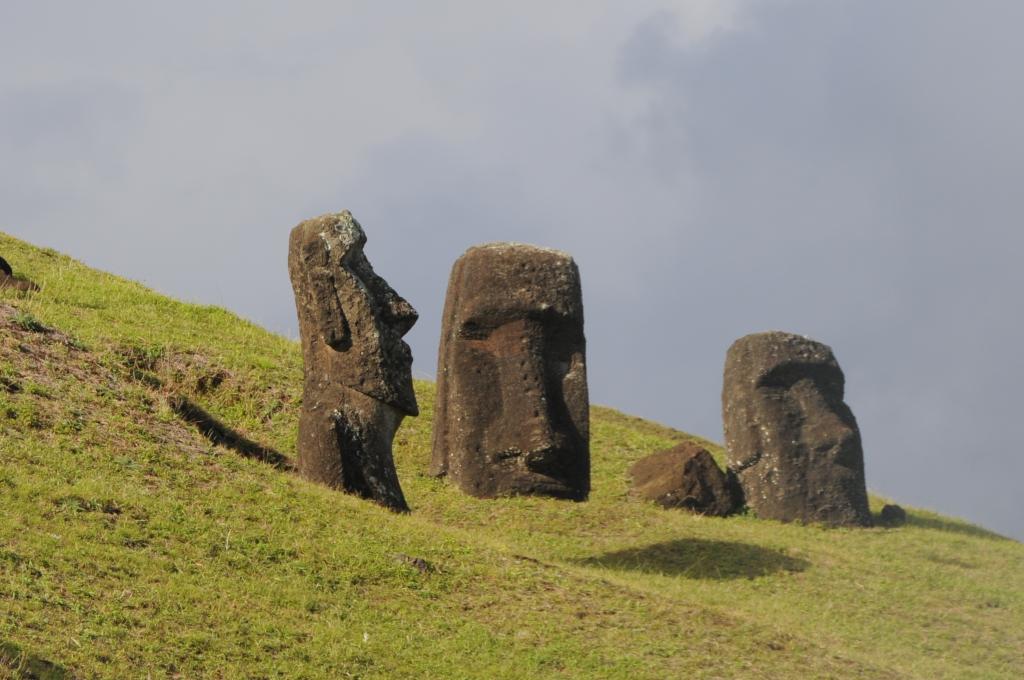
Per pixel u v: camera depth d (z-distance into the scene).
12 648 29.22
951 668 45.81
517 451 61.69
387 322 50.81
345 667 33.56
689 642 39.62
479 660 35.75
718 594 50.66
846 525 70.06
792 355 72.81
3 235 81.19
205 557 37.22
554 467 61.97
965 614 54.00
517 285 63.28
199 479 42.31
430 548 42.59
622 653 37.72
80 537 35.75
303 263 50.53
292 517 41.72
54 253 81.19
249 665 32.25
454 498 61.00
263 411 63.00
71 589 32.78
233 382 64.12
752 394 72.50
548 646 37.31
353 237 50.47
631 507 64.81
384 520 44.28
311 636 34.62
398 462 64.88
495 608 39.41
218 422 52.47
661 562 55.50
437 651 35.75
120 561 35.12
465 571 41.56
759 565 56.88
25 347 47.66
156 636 32.09
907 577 58.88
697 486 68.44
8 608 30.84
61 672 29.08
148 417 46.41
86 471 39.84
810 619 49.41
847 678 39.44
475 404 62.78
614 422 91.25
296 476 48.19
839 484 70.94
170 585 34.72
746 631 41.78
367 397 49.50
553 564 45.59
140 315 70.56
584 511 61.09
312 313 50.22
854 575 57.66
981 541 70.25
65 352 49.28
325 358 50.00
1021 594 58.19
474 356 63.44
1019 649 49.69
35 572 33.06
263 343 72.75
